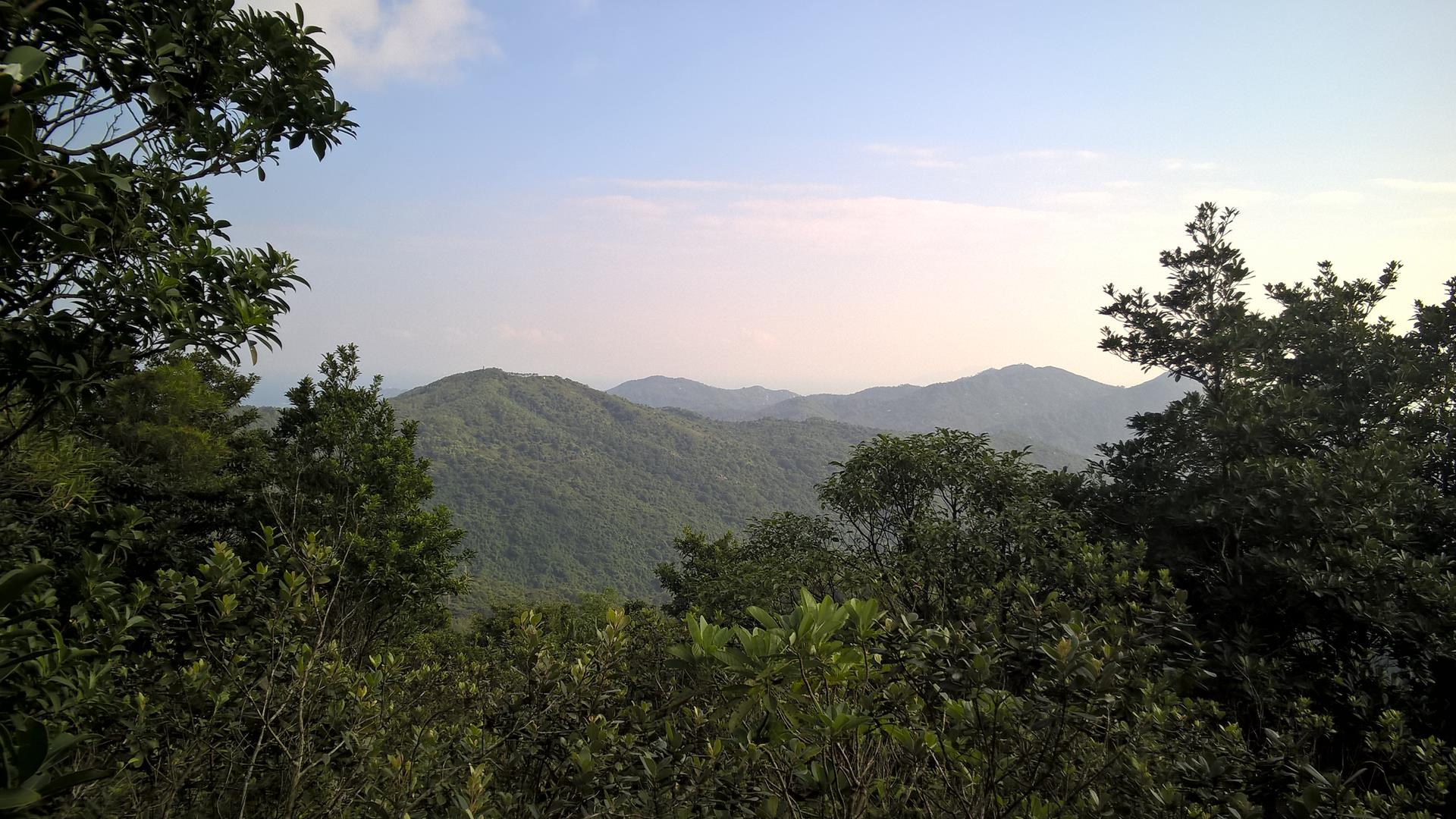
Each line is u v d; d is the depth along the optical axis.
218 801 2.74
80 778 1.20
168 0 2.72
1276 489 8.47
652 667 3.97
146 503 10.32
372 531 11.89
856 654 2.01
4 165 1.69
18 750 1.12
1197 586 9.02
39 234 2.20
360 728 2.87
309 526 11.16
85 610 2.75
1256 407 9.66
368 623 10.04
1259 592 7.98
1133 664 2.60
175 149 2.86
